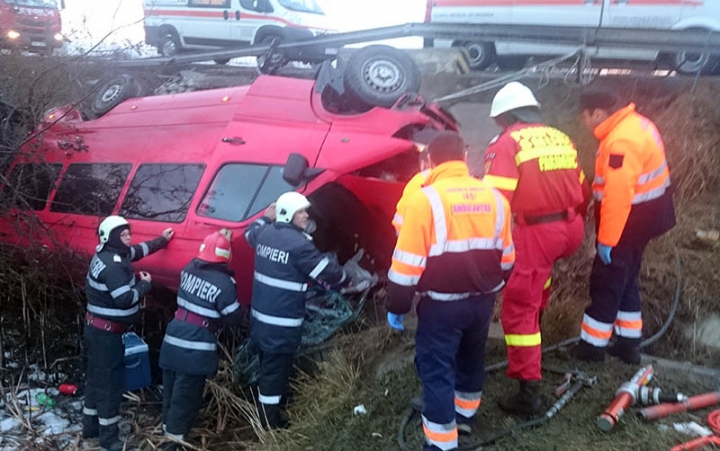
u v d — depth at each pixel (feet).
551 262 11.03
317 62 26.25
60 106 21.83
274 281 13.39
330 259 13.47
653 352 13.94
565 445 10.34
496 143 10.98
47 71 21.42
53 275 18.45
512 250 10.11
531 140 10.76
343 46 25.66
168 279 16.16
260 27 36.81
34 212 18.30
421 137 15.56
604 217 11.27
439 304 9.73
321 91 16.74
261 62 27.63
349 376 13.65
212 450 14.17
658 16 22.72
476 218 9.57
